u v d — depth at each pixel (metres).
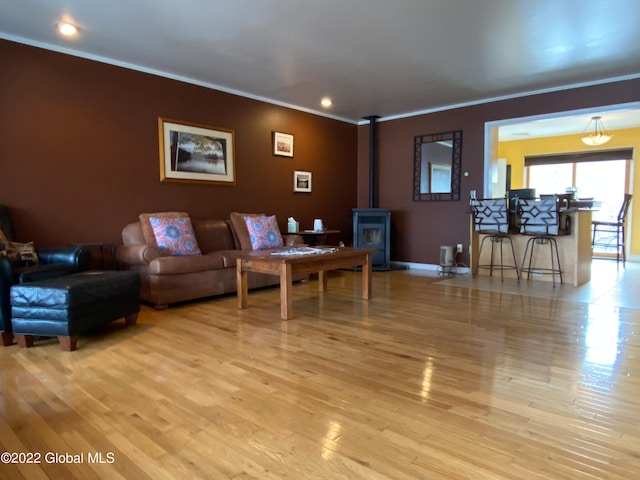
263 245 4.82
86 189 4.01
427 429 1.69
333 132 6.61
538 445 1.57
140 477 1.39
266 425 1.73
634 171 7.61
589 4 2.97
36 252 3.38
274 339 2.88
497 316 3.46
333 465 1.45
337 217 6.77
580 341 2.79
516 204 4.95
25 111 3.62
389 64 4.22
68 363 2.44
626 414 1.81
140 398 1.98
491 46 3.76
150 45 3.75
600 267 6.41
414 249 6.45
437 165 6.12
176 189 4.71
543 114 5.14
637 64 4.22
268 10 3.06
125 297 3.11
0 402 1.95
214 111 5.01
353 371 2.30
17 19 3.22
